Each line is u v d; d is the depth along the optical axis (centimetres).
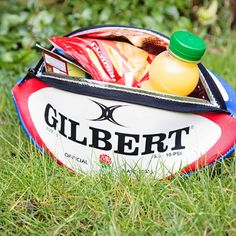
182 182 175
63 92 172
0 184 176
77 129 175
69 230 162
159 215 163
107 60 177
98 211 164
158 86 168
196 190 170
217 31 309
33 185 175
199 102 169
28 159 187
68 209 169
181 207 164
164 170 175
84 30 190
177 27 297
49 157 185
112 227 156
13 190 176
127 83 175
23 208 170
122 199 167
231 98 185
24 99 186
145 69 177
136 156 174
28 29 286
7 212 167
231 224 158
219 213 160
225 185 176
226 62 277
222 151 172
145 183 171
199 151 173
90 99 168
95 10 291
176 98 166
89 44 180
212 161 174
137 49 181
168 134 171
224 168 178
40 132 185
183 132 171
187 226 157
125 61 178
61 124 178
